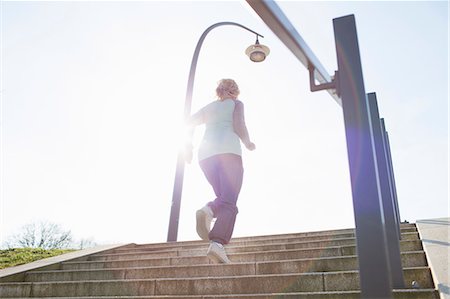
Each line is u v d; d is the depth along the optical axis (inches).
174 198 327.0
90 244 843.4
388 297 38.6
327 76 68.6
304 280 118.5
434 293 91.0
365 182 44.5
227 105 122.9
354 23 53.0
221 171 113.7
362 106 48.3
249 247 199.5
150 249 257.9
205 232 108.9
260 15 49.1
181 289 129.0
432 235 157.2
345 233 213.5
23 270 192.7
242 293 121.9
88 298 127.7
